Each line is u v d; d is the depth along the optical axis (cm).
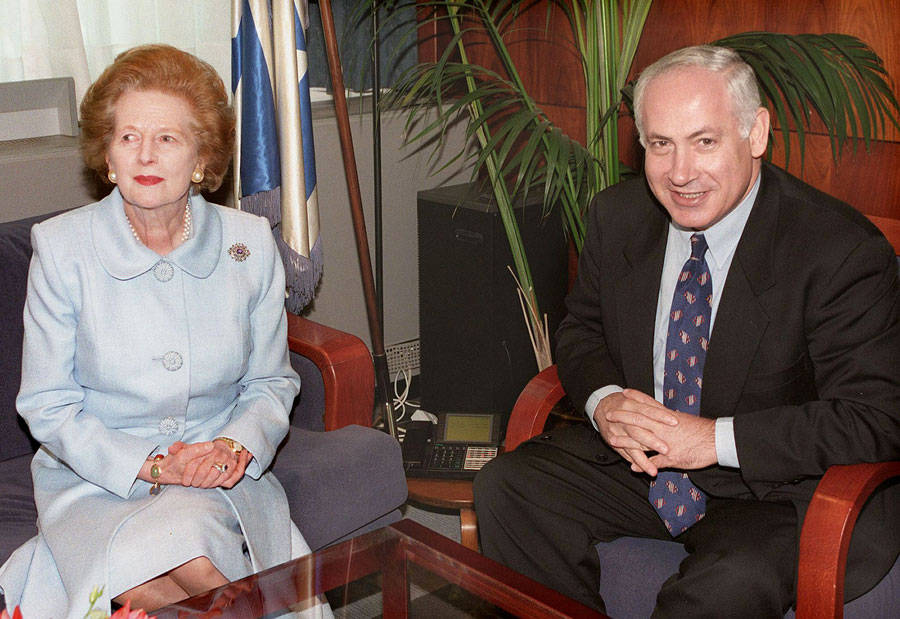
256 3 238
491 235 289
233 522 181
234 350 190
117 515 173
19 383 213
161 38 289
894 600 173
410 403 336
